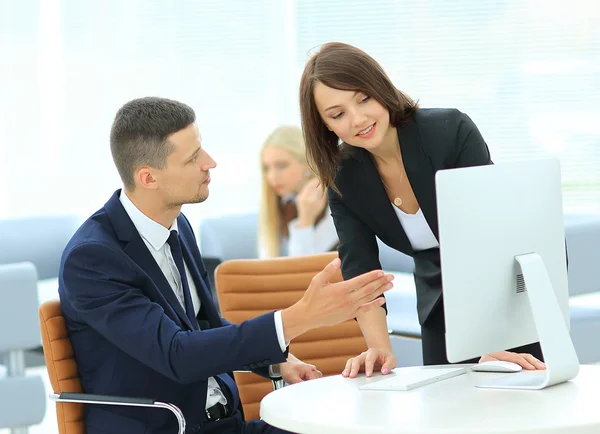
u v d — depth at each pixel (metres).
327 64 3.86
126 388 3.70
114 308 3.57
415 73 9.00
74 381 3.78
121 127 3.76
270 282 4.72
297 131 7.57
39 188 9.31
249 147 9.37
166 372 3.52
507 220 3.33
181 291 3.96
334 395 3.36
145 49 9.34
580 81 8.67
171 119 3.74
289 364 4.08
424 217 4.21
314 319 3.43
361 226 4.36
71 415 3.77
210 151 9.39
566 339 3.33
